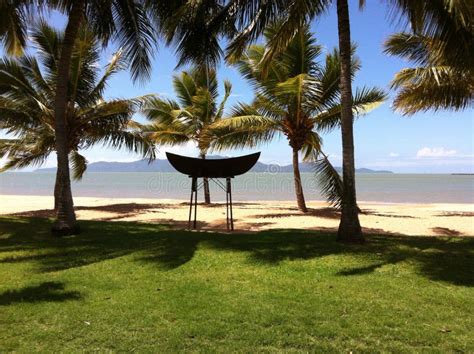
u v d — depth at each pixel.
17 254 8.24
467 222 15.17
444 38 7.82
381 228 13.64
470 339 4.16
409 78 13.23
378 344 4.07
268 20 9.52
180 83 24.53
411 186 58.19
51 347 3.97
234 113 17.61
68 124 16.44
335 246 8.68
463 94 14.18
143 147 18.11
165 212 18.98
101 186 55.56
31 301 5.26
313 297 5.46
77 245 9.11
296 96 16.20
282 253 8.12
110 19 11.71
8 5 10.20
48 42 15.82
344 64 8.70
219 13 9.86
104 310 4.93
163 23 11.31
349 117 8.90
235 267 7.13
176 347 3.99
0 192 43.47
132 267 7.15
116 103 15.70
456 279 6.34
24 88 15.12
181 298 5.41
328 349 3.96
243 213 18.34
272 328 4.43
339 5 8.66
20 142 18.70
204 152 22.62
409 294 5.59
